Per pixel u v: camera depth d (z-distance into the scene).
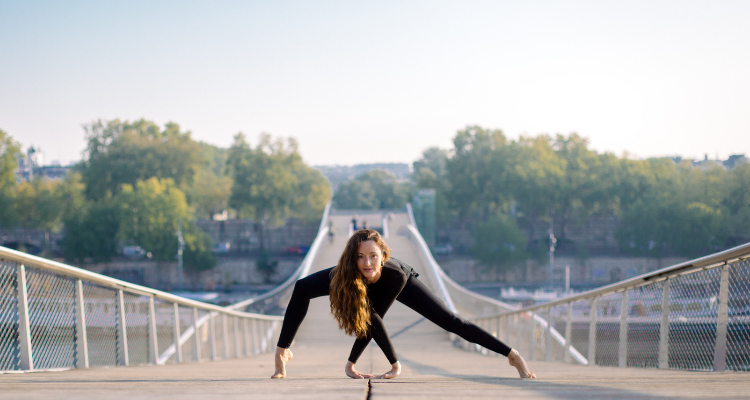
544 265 79.19
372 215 68.88
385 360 11.16
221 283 74.44
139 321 7.29
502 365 8.21
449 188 102.19
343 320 3.40
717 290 4.30
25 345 4.74
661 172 79.62
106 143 92.12
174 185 88.88
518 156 92.00
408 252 38.03
